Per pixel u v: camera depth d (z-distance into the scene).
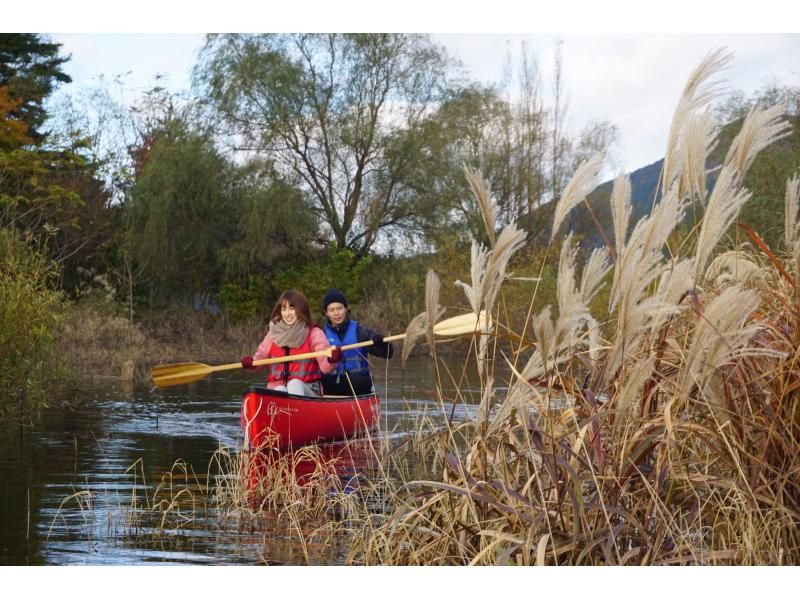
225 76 23.75
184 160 23.16
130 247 23.25
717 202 3.01
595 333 3.49
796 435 3.27
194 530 4.59
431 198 24.69
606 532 3.17
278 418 7.13
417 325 3.69
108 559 4.01
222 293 23.83
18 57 31.02
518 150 25.75
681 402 3.11
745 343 3.00
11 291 8.70
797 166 13.91
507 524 3.35
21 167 20.50
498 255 3.40
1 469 6.22
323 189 24.86
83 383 12.79
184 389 12.50
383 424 8.57
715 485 3.28
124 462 6.55
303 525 4.71
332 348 7.92
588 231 25.83
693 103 3.34
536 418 3.64
